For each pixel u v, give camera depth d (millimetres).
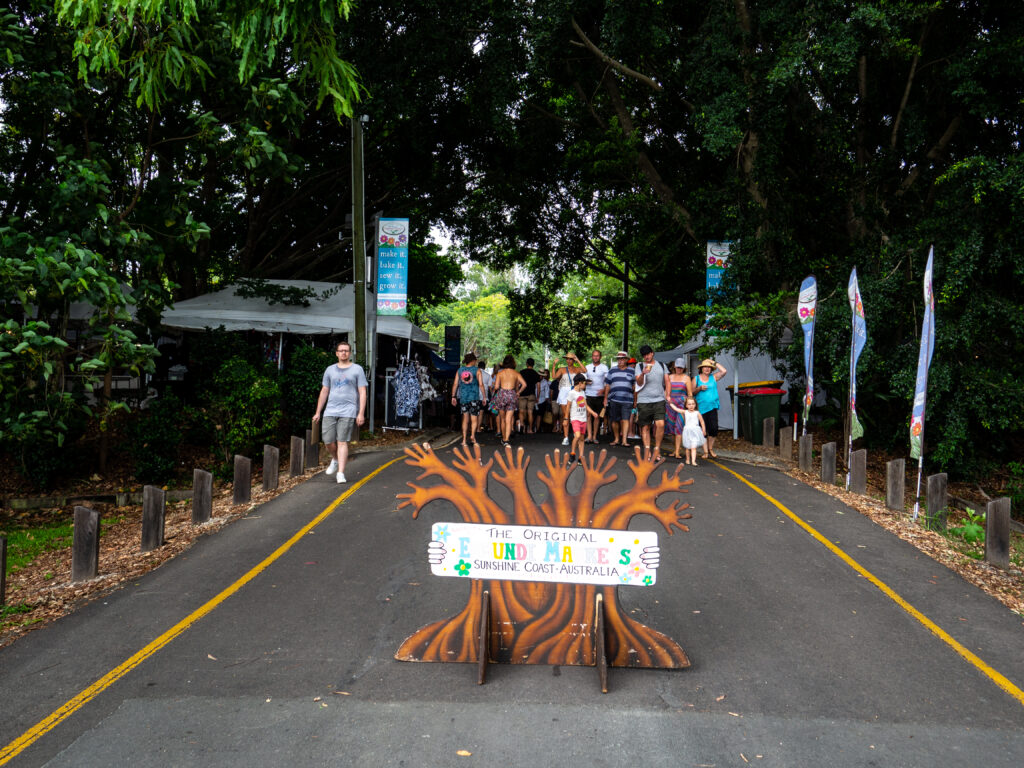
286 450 15344
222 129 12898
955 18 16016
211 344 15680
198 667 5070
